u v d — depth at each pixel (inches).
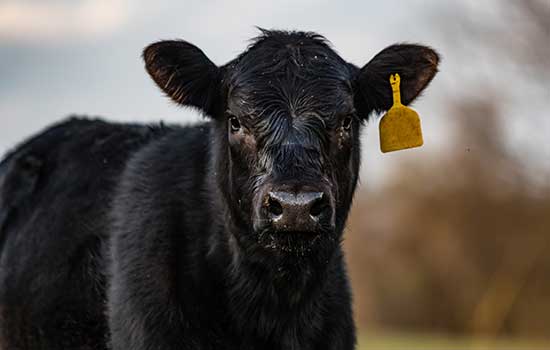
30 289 519.5
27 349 522.0
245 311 451.2
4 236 548.7
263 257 438.6
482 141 2178.9
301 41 455.8
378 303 2746.1
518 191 2283.5
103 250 494.0
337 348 470.3
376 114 488.1
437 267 2640.3
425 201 2620.6
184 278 453.7
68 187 528.4
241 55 462.0
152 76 473.1
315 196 394.0
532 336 2420.0
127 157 521.3
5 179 561.9
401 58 477.4
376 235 2723.9
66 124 569.0
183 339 446.0
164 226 465.7
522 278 2402.8
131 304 456.4
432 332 2691.9
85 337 498.0
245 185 433.1
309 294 452.8
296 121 426.0
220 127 461.1
